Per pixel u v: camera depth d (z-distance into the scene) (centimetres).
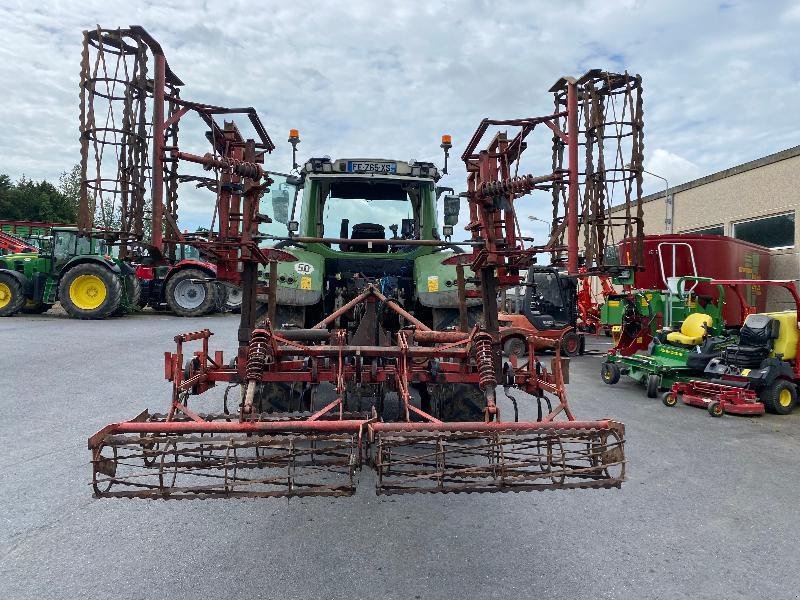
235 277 424
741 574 292
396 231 602
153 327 1365
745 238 1498
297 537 324
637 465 471
